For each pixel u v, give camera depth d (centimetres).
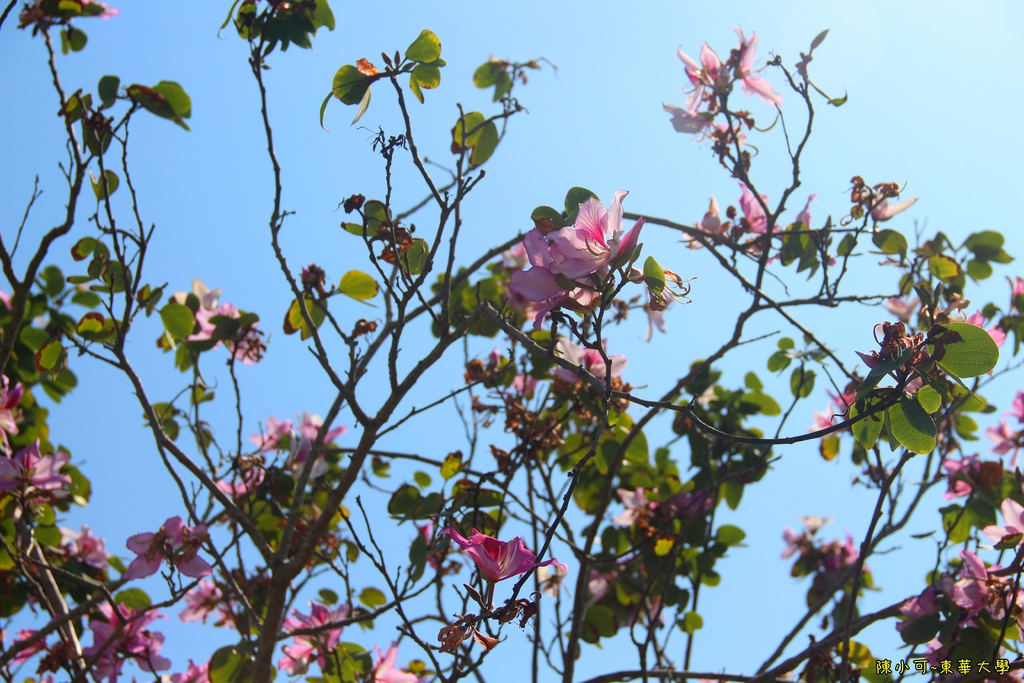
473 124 187
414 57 173
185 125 182
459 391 182
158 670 195
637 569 224
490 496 191
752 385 232
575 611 194
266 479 204
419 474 232
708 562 217
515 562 143
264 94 176
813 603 243
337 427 232
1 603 208
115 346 184
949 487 201
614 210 143
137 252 183
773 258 208
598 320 145
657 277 147
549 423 210
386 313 202
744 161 195
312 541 180
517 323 207
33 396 233
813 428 228
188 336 199
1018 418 223
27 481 190
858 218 200
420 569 193
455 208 171
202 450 200
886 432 149
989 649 178
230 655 193
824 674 193
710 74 196
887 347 146
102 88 179
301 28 177
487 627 143
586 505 229
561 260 143
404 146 171
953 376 144
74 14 180
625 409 209
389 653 197
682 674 188
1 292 228
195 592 224
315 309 192
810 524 256
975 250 214
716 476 219
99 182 190
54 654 187
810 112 189
